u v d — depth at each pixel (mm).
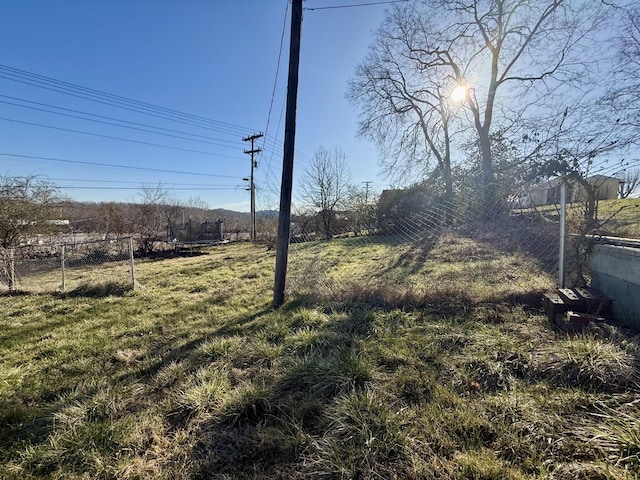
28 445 1897
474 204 5043
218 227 23000
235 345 3209
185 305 5156
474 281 4312
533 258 4332
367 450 1608
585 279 3463
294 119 4430
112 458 1756
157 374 2742
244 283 6598
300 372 2479
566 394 1906
